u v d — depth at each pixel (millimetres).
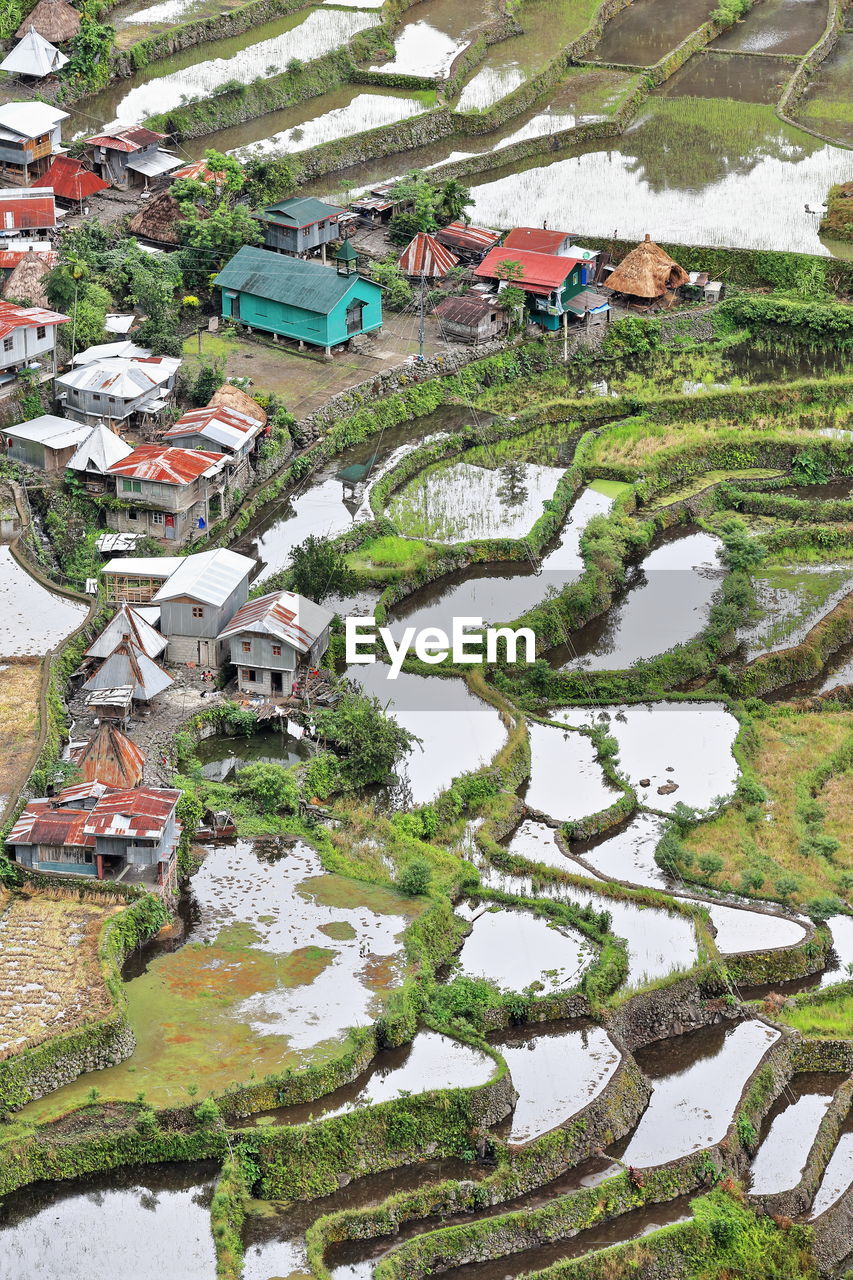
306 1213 57031
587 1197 58000
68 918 66938
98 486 94375
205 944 67312
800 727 84938
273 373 108938
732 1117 62188
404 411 108500
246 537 95500
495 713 83250
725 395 111312
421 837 75125
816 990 69062
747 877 73375
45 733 75812
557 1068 62969
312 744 80000
